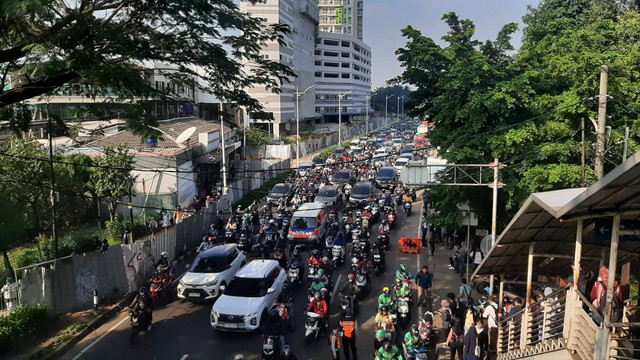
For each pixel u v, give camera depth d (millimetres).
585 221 9359
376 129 123562
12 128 12945
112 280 18031
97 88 11883
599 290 8109
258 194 38094
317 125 124188
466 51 20531
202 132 37969
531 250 10883
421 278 16672
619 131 18297
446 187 20734
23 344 13719
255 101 14281
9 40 10492
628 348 7199
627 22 24406
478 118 19250
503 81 18969
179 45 12141
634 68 20641
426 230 25297
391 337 12688
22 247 23031
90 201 27641
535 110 19281
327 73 126062
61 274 16062
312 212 25078
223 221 27516
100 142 29812
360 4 174000
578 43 21297
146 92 10266
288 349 11562
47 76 9875
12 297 14977
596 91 18703
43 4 7625
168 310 16891
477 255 19438
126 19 11211
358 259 20453
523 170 18516
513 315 11164
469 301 14914
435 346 13906
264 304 14844
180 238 23578
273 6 82875
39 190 22750
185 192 32531
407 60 22406
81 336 14617
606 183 6121
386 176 39750
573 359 7672
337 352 12539
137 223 26125
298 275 18578
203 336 14586
